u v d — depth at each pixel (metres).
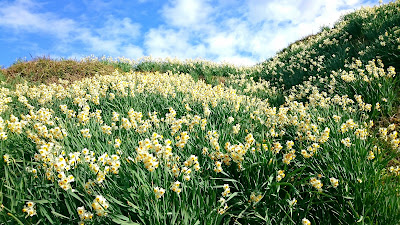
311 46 11.66
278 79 10.45
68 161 2.41
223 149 3.21
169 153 2.50
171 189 2.37
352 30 9.77
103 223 2.22
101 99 5.32
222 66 13.20
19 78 9.04
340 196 2.75
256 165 2.92
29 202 2.19
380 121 4.73
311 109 4.93
